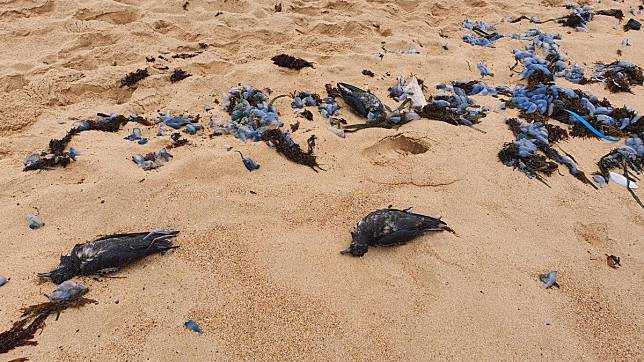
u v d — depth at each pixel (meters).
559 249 1.74
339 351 1.39
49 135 2.01
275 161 1.99
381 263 1.63
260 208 1.78
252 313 1.46
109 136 2.05
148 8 2.88
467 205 1.87
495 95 2.53
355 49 2.79
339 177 1.95
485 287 1.58
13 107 2.14
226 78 2.43
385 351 1.40
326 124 2.22
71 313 1.42
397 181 1.95
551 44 3.00
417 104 2.38
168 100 2.30
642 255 1.75
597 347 1.48
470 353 1.42
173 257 1.59
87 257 1.50
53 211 1.70
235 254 1.61
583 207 1.91
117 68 2.38
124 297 1.47
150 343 1.37
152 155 1.92
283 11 3.05
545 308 1.55
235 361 1.35
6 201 1.73
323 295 1.52
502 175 2.01
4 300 1.44
